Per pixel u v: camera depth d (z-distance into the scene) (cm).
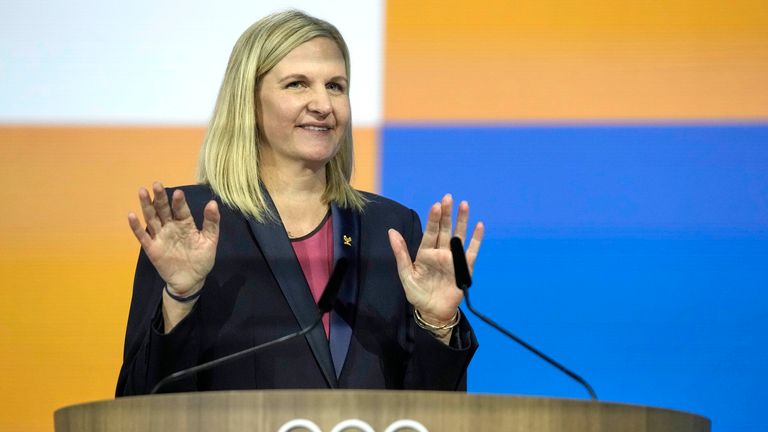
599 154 1042
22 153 1034
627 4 1055
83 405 507
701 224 1030
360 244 723
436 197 1042
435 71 1055
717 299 1023
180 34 1049
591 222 1034
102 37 1046
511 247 1034
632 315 1023
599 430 477
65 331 1020
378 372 681
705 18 1052
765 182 1033
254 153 727
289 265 692
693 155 1038
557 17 1057
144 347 618
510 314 1027
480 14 1059
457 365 641
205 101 1045
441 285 645
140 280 688
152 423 477
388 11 1060
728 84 1046
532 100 1050
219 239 698
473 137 1047
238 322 675
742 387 1016
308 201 737
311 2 1059
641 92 1048
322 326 677
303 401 467
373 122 1050
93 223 1030
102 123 1039
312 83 725
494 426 467
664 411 499
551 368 1021
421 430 465
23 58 1041
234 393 470
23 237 1026
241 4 1054
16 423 1008
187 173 1040
